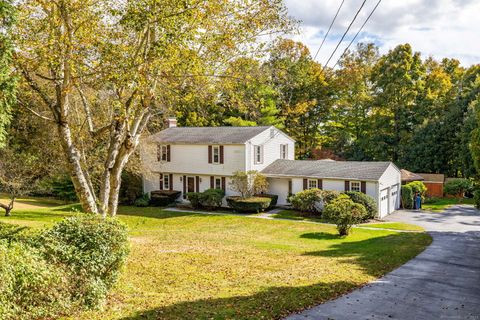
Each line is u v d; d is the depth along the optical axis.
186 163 36.88
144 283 11.15
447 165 45.28
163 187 38.56
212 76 14.09
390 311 9.28
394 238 21.45
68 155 13.46
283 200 34.59
